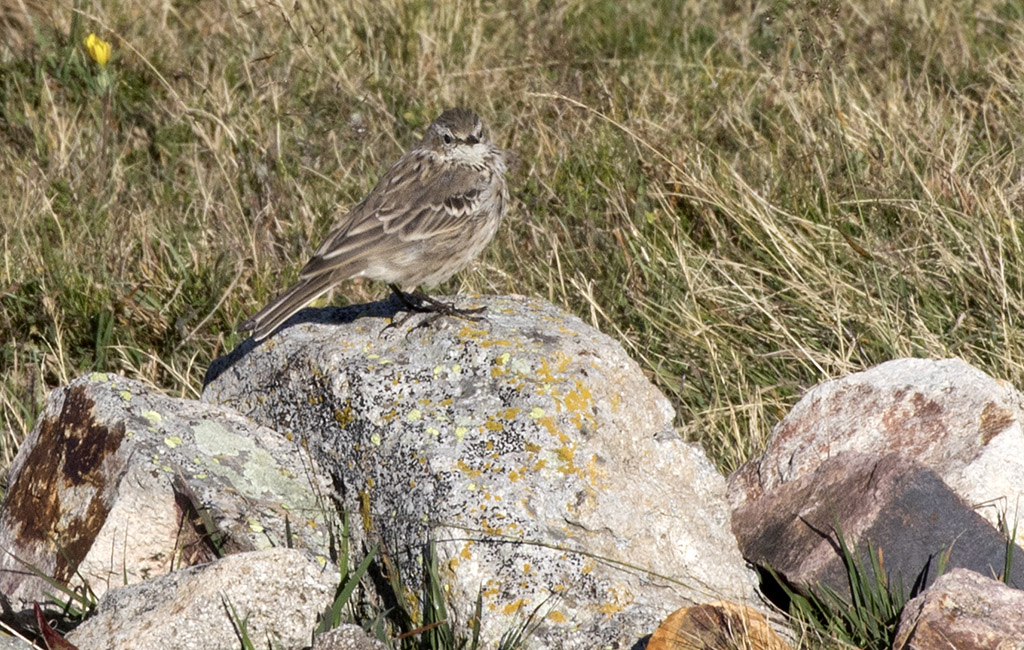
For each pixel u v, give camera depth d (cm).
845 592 624
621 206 1059
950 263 919
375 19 1398
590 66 1388
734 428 804
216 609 549
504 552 598
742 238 1027
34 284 977
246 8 1402
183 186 1161
